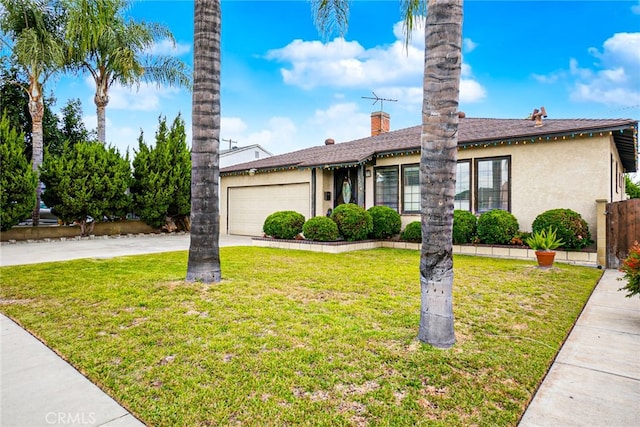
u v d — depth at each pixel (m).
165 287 5.80
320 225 11.14
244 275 6.89
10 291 5.64
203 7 5.95
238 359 3.35
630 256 5.08
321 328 4.12
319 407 2.63
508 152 10.48
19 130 17.52
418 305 5.02
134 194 16.98
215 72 6.05
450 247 3.64
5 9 13.70
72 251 10.99
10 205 13.28
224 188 18.64
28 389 2.89
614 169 10.59
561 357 3.59
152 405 2.66
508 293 5.83
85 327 4.14
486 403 2.71
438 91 3.53
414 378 3.04
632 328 4.43
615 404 2.74
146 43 16.95
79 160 14.80
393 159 12.80
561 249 9.12
